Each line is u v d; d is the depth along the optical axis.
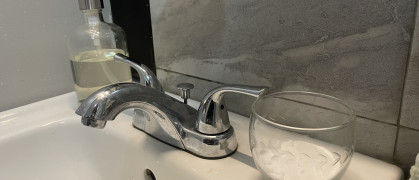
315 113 0.33
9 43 0.48
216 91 0.33
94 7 0.47
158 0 0.46
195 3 0.41
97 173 0.46
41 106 0.50
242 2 0.36
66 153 0.47
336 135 0.27
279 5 0.33
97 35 0.49
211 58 0.42
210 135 0.34
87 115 0.29
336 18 0.30
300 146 0.28
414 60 0.26
